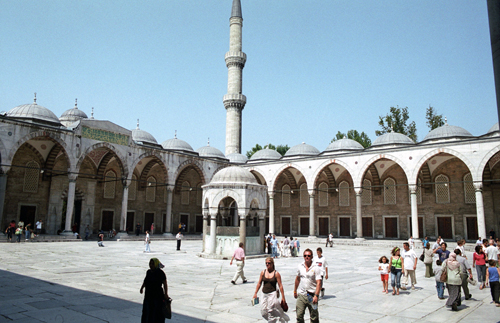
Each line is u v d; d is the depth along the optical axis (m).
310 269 7.20
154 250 24.58
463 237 34.38
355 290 11.91
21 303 8.81
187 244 31.17
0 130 26.03
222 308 8.96
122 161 33.47
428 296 11.23
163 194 43.34
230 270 15.61
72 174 29.89
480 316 8.94
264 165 41.81
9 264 15.62
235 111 49.22
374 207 39.84
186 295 10.43
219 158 44.44
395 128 53.00
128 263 17.31
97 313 8.05
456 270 9.60
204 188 21.33
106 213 37.94
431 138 35.00
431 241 35.22
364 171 34.81
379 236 39.09
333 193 42.75
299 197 45.22
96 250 23.25
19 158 31.50
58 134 29.16
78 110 44.12
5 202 30.53
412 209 31.69
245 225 19.88
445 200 35.75
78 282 11.97
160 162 37.69
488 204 33.16
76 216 36.47
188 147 43.12
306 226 44.19
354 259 22.14
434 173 36.56
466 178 34.78
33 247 23.34
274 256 21.97
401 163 32.69
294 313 8.85
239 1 51.69
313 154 43.28
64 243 27.31
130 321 7.50
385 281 11.62
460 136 33.88
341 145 40.12
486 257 13.57
